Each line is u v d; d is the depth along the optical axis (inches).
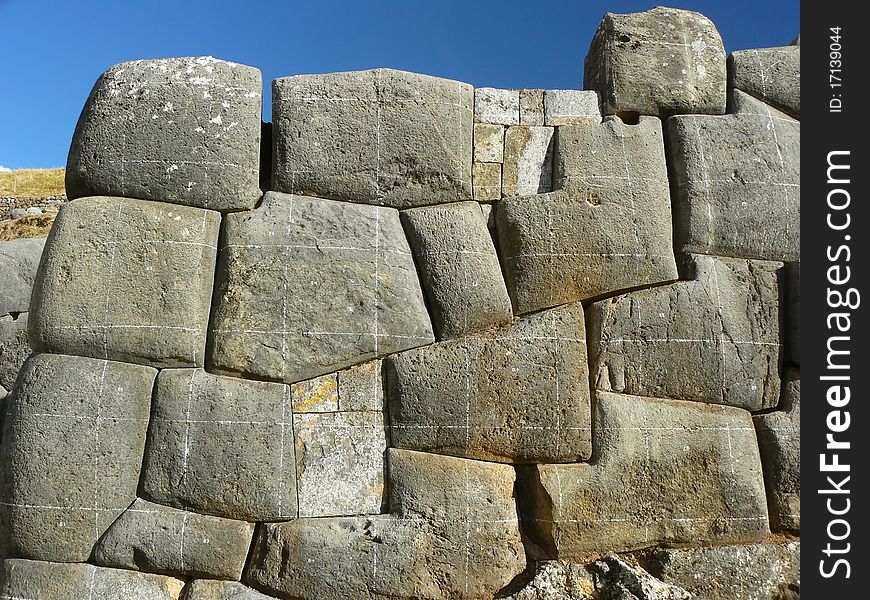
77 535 129.3
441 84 150.6
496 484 138.6
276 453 135.0
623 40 157.5
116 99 141.9
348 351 139.8
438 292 143.9
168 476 132.4
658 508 140.7
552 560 137.9
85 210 137.9
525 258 146.9
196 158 141.3
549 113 154.6
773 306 151.2
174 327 135.9
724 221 151.6
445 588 133.8
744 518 142.3
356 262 142.3
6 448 132.2
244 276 139.3
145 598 128.9
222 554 131.3
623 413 142.5
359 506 136.7
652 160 153.0
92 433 131.2
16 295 216.5
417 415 139.0
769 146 155.0
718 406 146.6
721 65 160.1
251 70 146.7
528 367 141.7
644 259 148.4
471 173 150.6
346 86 147.9
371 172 146.5
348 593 131.8
